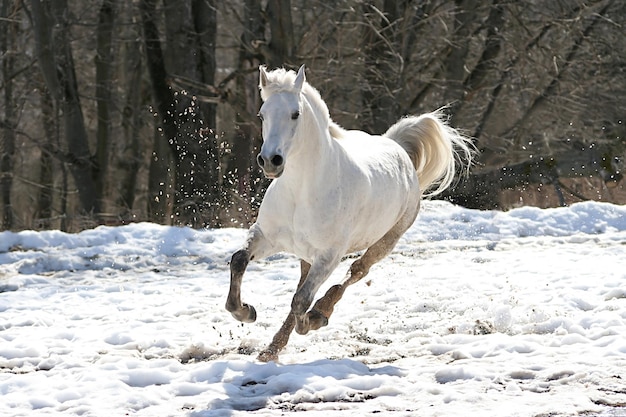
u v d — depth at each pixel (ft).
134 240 55.26
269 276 47.34
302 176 28.43
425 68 93.04
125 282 47.21
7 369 30.91
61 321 37.96
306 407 25.59
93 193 96.63
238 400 26.20
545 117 95.20
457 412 24.59
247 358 31.32
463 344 32.24
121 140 113.91
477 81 92.68
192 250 54.60
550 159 89.92
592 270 44.29
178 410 25.73
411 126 37.78
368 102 89.92
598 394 25.98
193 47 91.50
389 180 32.55
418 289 41.93
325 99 89.66
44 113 102.47
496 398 25.93
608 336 31.96
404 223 35.42
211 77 93.20
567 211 61.98
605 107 93.66
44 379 28.48
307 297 28.78
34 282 47.19
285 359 31.32
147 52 90.68
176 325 36.76
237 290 28.84
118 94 103.60
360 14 86.89
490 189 87.92
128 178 104.88
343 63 89.20
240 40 89.76
